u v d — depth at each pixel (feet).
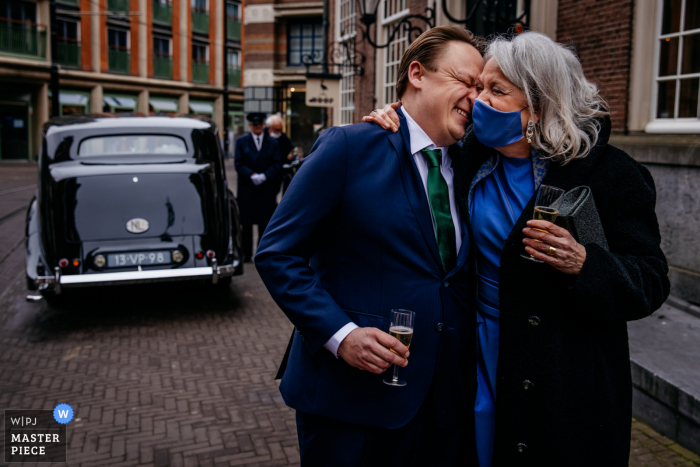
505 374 5.33
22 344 14.80
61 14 85.71
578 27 18.52
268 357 14.15
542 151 5.45
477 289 5.78
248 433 10.41
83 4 90.27
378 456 5.56
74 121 18.97
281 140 28.40
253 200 23.79
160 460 9.48
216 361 13.84
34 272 15.88
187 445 9.96
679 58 15.69
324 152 5.39
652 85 16.49
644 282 4.88
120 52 96.78
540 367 5.15
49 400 11.59
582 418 5.15
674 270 15.37
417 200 5.45
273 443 10.09
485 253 5.77
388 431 5.50
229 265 17.26
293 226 5.30
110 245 16.12
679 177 15.30
